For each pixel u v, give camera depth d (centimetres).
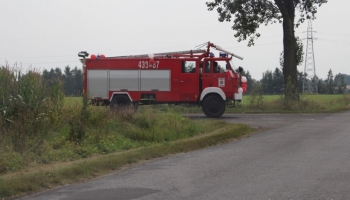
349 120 2377
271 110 3091
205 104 2555
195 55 2566
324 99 4141
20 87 1413
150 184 912
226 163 1131
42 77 1556
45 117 1425
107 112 1717
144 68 2577
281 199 770
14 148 1214
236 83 2548
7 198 830
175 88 2569
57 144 1350
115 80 2591
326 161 1124
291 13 3403
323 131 1825
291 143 1477
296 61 3494
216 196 799
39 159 1197
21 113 1365
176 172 1032
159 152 1306
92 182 950
